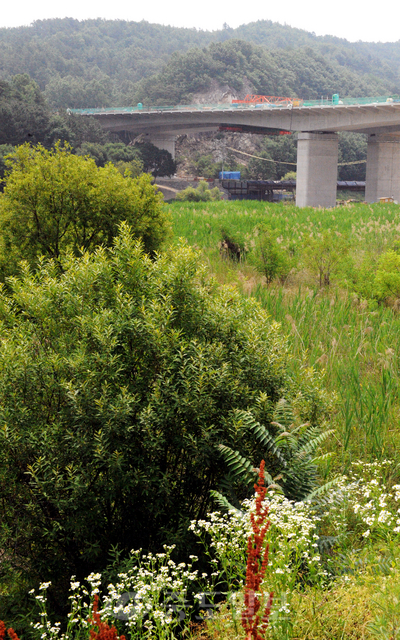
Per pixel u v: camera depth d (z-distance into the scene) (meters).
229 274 16.56
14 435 5.02
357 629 3.80
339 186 121.62
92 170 12.87
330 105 75.69
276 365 6.09
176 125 130.12
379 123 74.81
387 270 15.32
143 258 6.82
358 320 13.23
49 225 12.53
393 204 58.38
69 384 5.17
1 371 5.41
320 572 4.30
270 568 4.17
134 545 5.63
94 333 5.58
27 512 5.14
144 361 5.82
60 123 113.06
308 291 15.82
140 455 5.37
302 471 5.63
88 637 4.39
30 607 5.16
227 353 6.12
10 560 5.29
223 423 5.52
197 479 5.77
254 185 122.75
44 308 6.03
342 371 9.62
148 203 13.34
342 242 18.66
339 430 7.79
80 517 5.07
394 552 4.32
